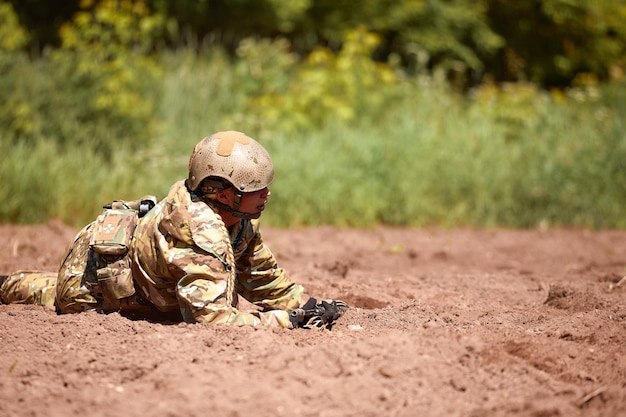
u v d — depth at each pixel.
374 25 53.75
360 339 12.56
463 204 33.59
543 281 21.00
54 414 10.29
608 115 39.41
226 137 13.17
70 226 28.94
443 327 13.20
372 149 34.66
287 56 43.38
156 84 39.31
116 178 31.50
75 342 12.71
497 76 59.19
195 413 10.26
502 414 10.53
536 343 12.88
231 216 13.45
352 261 23.89
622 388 11.51
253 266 14.72
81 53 37.53
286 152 34.12
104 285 13.86
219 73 41.69
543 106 40.69
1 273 20.03
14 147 32.56
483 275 21.89
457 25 55.75
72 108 35.47
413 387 11.07
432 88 43.75
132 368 11.52
